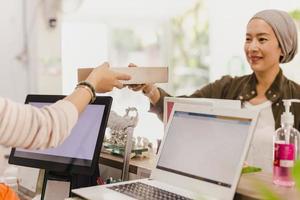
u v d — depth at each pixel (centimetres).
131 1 345
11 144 84
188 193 104
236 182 95
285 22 155
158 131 160
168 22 374
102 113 121
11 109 82
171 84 379
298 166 41
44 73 254
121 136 145
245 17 309
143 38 364
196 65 371
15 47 245
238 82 174
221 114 105
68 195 132
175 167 112
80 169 121
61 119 90
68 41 305
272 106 156
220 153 101
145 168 131
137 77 130
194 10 364
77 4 271
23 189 158
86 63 312
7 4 241
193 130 111
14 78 246
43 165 129
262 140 136
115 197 102
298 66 248
